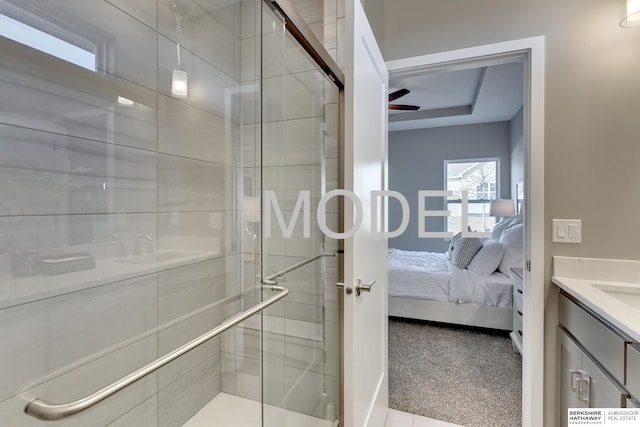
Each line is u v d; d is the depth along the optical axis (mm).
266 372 1543
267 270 1563
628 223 1356
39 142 999
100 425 1150
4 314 915
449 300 2855
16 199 944
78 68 1103
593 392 1113
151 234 1367
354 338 1144
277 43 1477
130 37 1271
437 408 1776
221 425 1560
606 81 1381
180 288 1474
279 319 1538
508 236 2947
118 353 1229
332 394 1659
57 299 1047
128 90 1271
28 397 959
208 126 1600
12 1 931
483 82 3143
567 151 1430
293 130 1566
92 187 1154
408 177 5031
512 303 2668
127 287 1271
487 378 2080
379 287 1561
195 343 1355
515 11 1501
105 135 1194
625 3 1283
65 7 1060
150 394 1337
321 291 1632
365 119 1271
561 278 1417
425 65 1654
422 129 4953
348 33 1134
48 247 1023
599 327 1085
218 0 1596
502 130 4504
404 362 2309
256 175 1655
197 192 1557
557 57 1441
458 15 1592
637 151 1344
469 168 4742
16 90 943
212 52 1593
